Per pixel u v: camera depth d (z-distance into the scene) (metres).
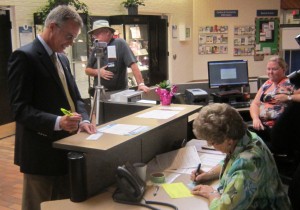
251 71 9.12
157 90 2.92
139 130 1.94
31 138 1.98
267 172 1.55
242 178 1.49
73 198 1.71
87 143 1.73
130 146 2.08
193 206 1.65
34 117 1.85
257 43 9.04
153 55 7.35
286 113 3.06
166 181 1.95
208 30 8.87
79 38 5.63
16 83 1.88
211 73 4.32
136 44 6.87
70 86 2.18
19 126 2.02
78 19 1.95
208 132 1.56
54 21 1.90
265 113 3.64
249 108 3.90
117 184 1.76
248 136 1.60
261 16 8.98
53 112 1.99
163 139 2.45
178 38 8.38
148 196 1.76
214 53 8.98
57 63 2.09
